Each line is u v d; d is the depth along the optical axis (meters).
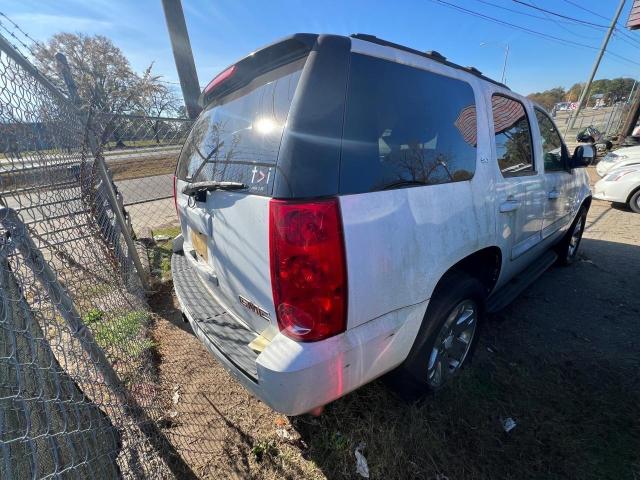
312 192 1.18
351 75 1.33
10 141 1.56
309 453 1.69
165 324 2.89
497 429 1.77
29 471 0.96
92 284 2.38
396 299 1.43
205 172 1.85
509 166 2.21
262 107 1.44
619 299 3.17
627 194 6.27
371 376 1.47
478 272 2.25
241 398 2.07
